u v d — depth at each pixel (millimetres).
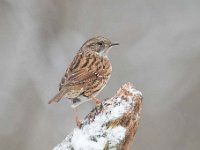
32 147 17328
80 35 19172
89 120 7941
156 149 17969
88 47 10961
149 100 19000
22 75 18609
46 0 19234
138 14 20578
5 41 19156
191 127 18547
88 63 10312
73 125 17250
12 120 18000
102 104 8000
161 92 19219
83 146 7742
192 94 19312
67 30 19156
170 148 18062
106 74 10523
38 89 18156
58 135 17250
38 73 18453
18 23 19266
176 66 19969
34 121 17812
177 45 20281
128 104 7926
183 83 19609
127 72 19016
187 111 18922
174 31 20531
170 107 18891
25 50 18906
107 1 20172
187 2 21156
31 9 19281
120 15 20281
